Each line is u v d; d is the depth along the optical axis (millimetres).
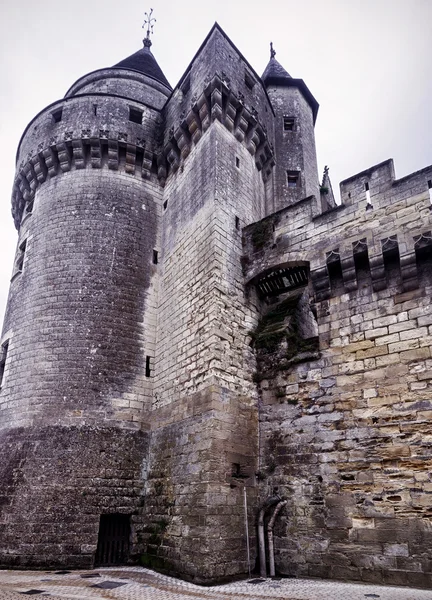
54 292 17281
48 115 21156
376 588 10273
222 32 19141
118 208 19062
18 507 13812
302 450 13320
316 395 13656
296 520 12688
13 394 16203
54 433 14812
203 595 9617
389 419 12062
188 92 19906
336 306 14258
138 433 15742
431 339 12062
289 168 22578
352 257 14102
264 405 14734
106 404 15617
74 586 10484
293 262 15422
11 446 15039
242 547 12500
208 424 13227
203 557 11555
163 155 20594
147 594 9672
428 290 12594
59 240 18312
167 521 13461
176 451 14219
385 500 11453
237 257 16453
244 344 15289
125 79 24016
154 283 18594
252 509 13281
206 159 17641
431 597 9023
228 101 18297
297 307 16266
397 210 13695
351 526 11742
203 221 16641
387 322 13016
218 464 12820
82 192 19188
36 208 20094
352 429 12602
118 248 18297
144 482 15188
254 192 19031
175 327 16484
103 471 14625
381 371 12641
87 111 20375
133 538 14227
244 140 19266
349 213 14742
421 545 10609
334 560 11703
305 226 15633
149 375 16906
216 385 13680
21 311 17844
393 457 11680
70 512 13789
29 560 13070
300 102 24812
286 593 9844
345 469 12336
